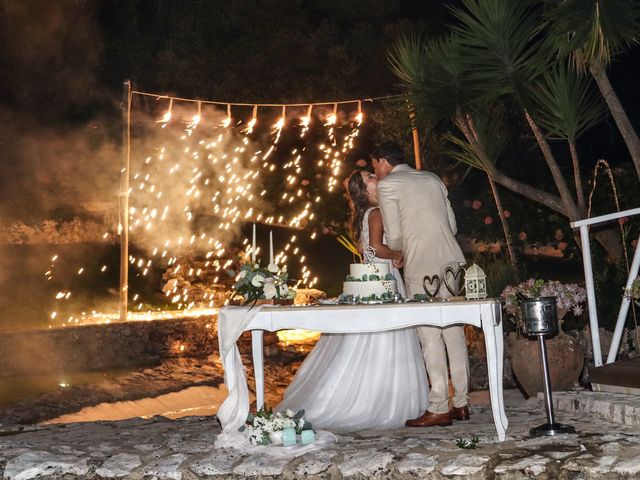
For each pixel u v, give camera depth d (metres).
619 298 8.33
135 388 8.71
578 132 7.88
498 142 8.30
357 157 16.03
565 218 10.03
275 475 4.45
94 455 4.85
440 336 5.36
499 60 7.52
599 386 5.68
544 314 4.90
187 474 4.51
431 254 5.41
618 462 4.12
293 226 15.59
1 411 7.62
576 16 6.55
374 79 16.64
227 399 5.19
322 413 5.63
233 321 5.13
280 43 16.67
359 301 5.14
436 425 5.36
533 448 4.49
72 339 9.73
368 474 4.39
